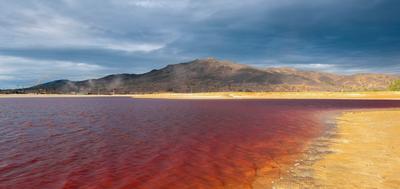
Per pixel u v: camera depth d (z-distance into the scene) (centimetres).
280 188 1226
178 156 1828
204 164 1642
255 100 11156
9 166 1608
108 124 3434
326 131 2702
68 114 4938
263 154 1850
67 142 2294
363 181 1254
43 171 1518
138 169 1550
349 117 3838
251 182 1326
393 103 7712
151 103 9119
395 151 1756
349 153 1759
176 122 3616
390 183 1217
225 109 5975
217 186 1289
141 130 2919
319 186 1220
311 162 1608
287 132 2711
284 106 6788
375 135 2323
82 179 1393
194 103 8906
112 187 1290
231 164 1634
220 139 2394
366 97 11519
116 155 1856
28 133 2755
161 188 1276
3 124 3481
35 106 7781
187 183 1333
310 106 6656
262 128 3012
